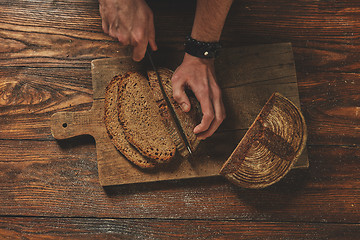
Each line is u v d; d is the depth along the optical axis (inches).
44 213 39.0
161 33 40.9
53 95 40.5
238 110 38.9
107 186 39.1
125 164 38.4
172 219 38.8
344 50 40.6
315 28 41.0
